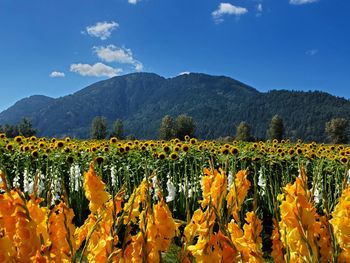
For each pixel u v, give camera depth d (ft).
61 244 5.17
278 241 5.85
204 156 38.78
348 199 5.25
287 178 33.14
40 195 25.30
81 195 29.45
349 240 5.13
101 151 44.83
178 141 57.77
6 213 4.46
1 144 47.62
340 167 35.09
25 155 38.11
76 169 31.01
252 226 5.41
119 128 317.22
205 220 4.82
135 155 40.96
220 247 4.69
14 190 4.78
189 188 30.45
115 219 5.43
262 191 30.01
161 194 5.69
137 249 5.32
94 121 303.89
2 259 4.21
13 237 4.48
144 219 5.27
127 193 31.58
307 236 4.96
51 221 5.16
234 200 6.28
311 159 40.09
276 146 64.75
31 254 4.46
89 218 6.23
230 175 24.50
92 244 6.03
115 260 5.25
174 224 5.51
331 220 5.28
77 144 56.39
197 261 4.67
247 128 276.21
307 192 5.38
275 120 295.48
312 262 4.94
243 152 44.62
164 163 36.78
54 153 40.60
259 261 5.08
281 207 5.20
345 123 249.96
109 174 37.14
